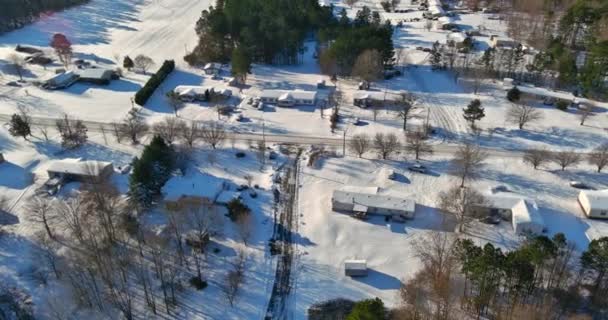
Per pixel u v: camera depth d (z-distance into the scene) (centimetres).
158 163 8912
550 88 14475
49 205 8794
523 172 10206
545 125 12238
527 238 7706
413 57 16988
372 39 14962
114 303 6675
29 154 10806
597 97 13700
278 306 7131
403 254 8025
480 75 14700
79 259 7400
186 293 7256
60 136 11606
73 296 7056
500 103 13475
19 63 15088
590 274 7219
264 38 15962
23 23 19800
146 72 15638
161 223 8569
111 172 9931
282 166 10500
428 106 13338
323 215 8925
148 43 18438
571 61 14100
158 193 9006
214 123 12275
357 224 8694
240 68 14362
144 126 11462
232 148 11150
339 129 12094
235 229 8538
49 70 15450
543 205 9144
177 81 14962
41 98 13612
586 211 8856
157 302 7075
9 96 13675
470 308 6894
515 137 11681
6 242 8144
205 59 16238
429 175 10125
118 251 7806
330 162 10606
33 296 7138
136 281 7419
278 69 16112
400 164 10525
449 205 8700
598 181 9856
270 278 7600
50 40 18188
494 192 9331
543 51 16275
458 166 9912
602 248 6612
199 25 17875
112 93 14075
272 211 9062
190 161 10419
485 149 11138
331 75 15225
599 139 11531
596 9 16800
